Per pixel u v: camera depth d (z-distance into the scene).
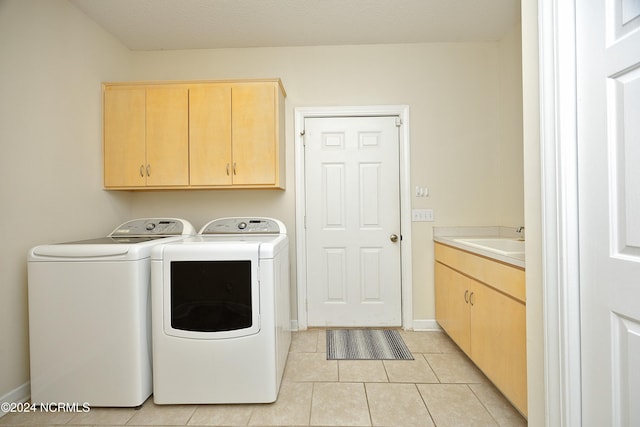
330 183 2.69
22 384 1.72
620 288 0.94
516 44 2.38
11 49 1.66
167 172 2.36
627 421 0.93
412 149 2.67
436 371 1.99
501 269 1.58
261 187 2.39
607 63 0.96
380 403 1.67
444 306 2.42
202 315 1.65
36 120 1.80
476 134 2.66
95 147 2.28
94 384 1.63
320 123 2.69
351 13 2.23
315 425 1.51
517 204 2.38
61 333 1.63
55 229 1.93
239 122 2.35
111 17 2.23
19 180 1.71
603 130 0.98
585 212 1.05
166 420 1.55
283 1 2.09
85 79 2.18
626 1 0.91
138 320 1.63
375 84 2.67
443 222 2.67
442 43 2.66
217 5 2.12
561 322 1.09
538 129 1.22
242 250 1.66
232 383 1.65
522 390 1.42
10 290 1.67
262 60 2.68
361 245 2.69
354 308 2.71
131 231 2.30
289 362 2.12
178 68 2.69
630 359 0.92
